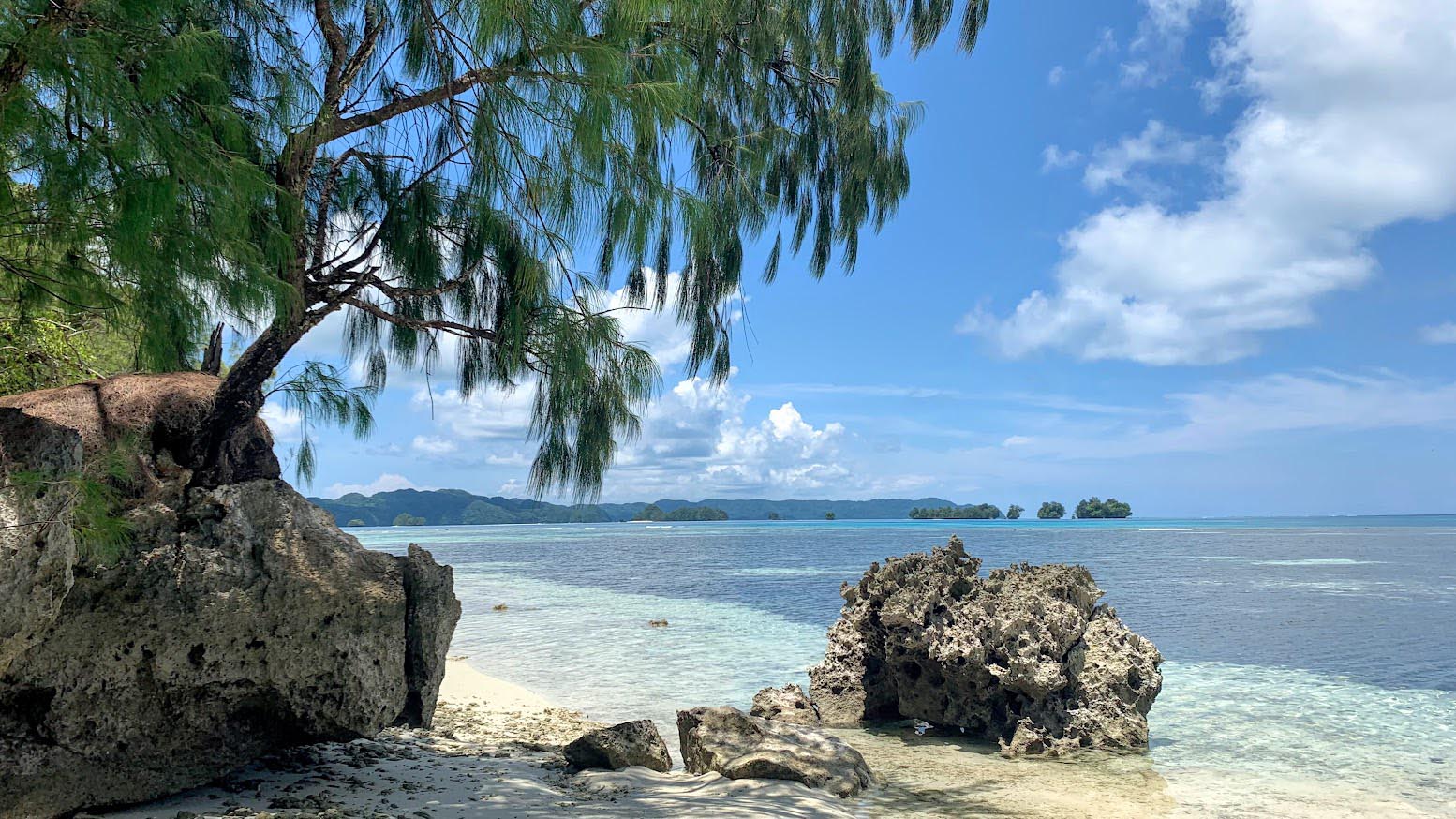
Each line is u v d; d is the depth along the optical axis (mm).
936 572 11867
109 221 3756
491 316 6285
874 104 9672
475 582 35594
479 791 6773
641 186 5523
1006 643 10586
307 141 5320
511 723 10414
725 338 8773
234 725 6109
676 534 126438
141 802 5680
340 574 6352
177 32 4387
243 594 5875
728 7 7574
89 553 5109
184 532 5809
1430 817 7422
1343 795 8094
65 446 4516
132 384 6012
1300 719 11328
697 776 7859
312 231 5820
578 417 5902
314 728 6242
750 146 8773
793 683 13094
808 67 8906
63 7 3551
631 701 12461
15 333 6273
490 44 4621
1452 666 15062
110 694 5461
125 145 3631
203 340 4613
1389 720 11242
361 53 5680
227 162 4164
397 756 7922
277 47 5742
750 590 30859
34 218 3834
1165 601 26453
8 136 3441
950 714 11000
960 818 7246
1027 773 8930
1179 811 7590
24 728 5223
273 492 6305
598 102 4816
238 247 4340
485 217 5805
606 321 5805
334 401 6328
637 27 5363
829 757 8297
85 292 4227
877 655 12062
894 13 9672
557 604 26094
